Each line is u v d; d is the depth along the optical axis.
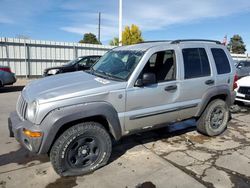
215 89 4.79
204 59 4.70
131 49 4.32
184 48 4.43
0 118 6.20
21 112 3.58
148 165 3.83
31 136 3.15
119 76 3.88
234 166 3.84
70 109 3.26
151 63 3.99
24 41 17.17
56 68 11.45
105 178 3.46
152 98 3.96
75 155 3.47
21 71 17.39
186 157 4.12
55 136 3.29
